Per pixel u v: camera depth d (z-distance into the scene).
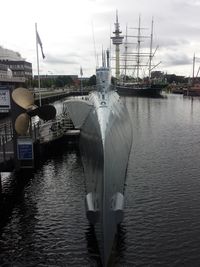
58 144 34.59
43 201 20.67
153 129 49.25
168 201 20.28
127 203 19.94
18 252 15.05
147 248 14.93
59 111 74.50
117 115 25.81
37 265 14.07
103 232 12.95
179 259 14.14
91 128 22.14
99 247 13.83
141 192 21.78
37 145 28.48
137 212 18.67
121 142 22.14
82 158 27.91
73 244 15.52
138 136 42.81
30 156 25.16
